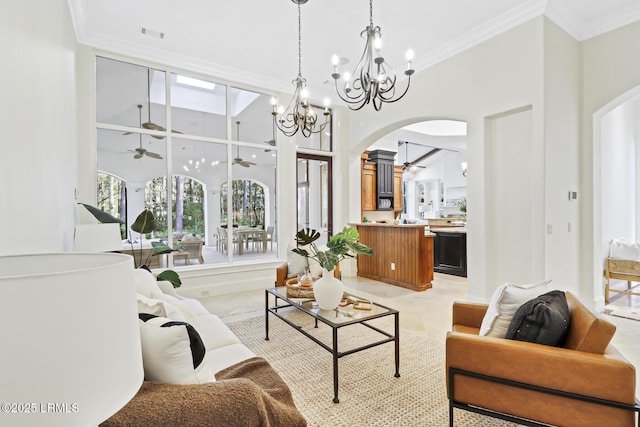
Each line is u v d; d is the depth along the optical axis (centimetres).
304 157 559
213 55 420
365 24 349
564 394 137
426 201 1312
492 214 371
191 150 446
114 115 393
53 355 44
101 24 347
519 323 159
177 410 89
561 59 339
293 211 524
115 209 394
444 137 779
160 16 333
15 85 128
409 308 390
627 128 500
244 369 151
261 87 496
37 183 158
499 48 350
